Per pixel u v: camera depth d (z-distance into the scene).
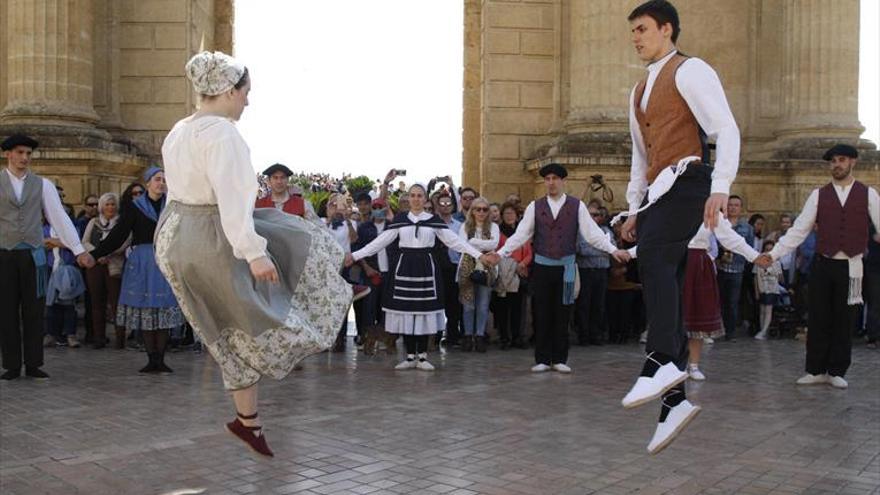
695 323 10.25
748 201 17.73
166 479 6.16
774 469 6.51
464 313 13.20
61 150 15.11
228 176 4.53
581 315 13.74
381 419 8.13
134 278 10.68
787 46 18.27
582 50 16.91
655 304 4.76
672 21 4.91
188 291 4.76
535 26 18.81
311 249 5.03
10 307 10.13
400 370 11.18
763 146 18.88
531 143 18.78
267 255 4.63
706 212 4.46
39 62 15.84
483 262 11.14
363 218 13.70
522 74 18.78
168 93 17.50
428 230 11.16
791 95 18.20
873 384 10.36
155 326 10.66
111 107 17.47
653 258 4.80
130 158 16.22
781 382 10.41
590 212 13.86
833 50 17.77
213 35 19.72
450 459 6.73
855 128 17.80
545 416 8.31
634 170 5.22
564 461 6.69
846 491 5.97
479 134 22.20
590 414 8.41
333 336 4.98
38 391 9.45
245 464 6.55
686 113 4.80
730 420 8.22
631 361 12.05
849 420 8.25
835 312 10.02
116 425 7.80
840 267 9.97
